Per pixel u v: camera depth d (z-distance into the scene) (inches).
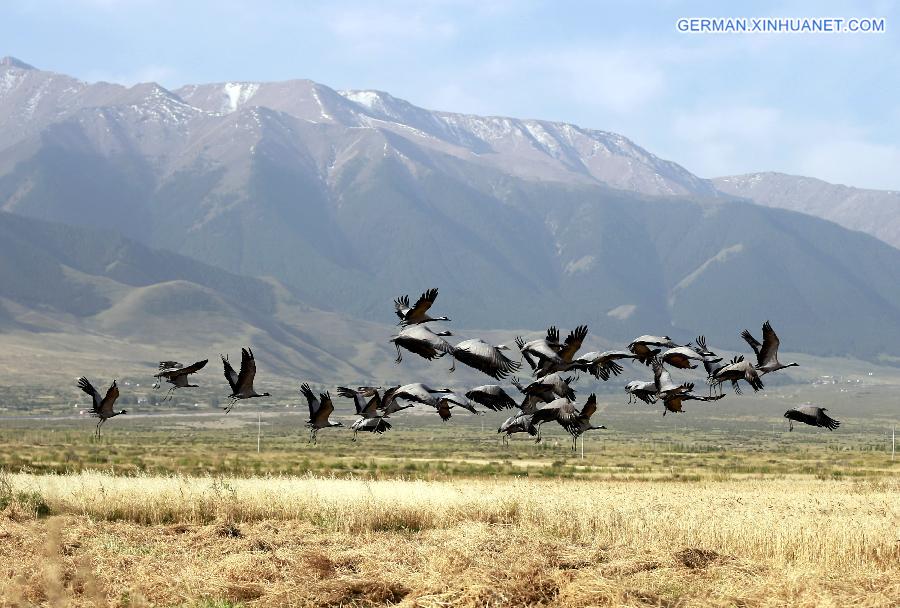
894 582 1123.9
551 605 1003.9
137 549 1334.9
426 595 1018.1
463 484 2529.5
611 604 999.0
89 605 984.3
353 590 1059.9
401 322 849.5
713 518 1588.3
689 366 1024.9
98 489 1838.1
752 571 1214.9
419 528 1690.5
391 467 4141.2
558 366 956.6
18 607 959.6
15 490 1836.9
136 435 7706.7
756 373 997.8
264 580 1124.5
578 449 6801.2
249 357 1093.1
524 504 1766.7
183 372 1170.0
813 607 1013.2
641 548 1343.5
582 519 1609.3
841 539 1416.1
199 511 1737.2
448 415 880.3
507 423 943.7
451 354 783.1
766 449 7273.6
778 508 1862.7
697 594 1065.5
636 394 1047.0
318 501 1781.5
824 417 1113.4
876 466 4827.8
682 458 5620.1
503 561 1163.9
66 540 1353.3
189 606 1018.7
